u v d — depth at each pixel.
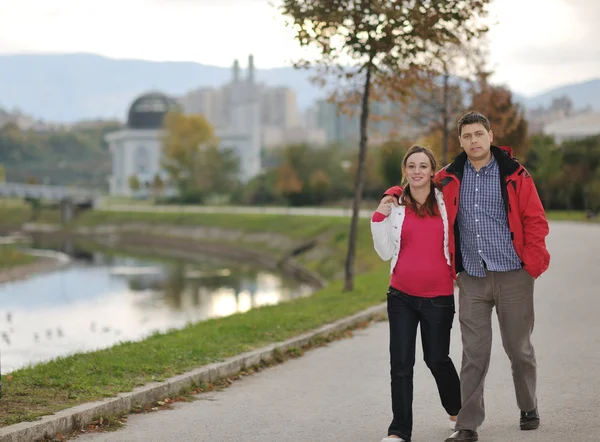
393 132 24.33
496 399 8.12
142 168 180.75
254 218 80.19
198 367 9.51
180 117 131.50
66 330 28.67
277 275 51.56
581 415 7.37
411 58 18.08
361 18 17.77
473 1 17.30
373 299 17.11
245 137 178.88
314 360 10.91
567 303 15.45
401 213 6.47
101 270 56.34
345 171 96.00
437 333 6.51
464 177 6.50
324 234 61.62
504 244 6.43
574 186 66.38
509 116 30.97
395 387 6.50
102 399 7.74
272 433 7.13
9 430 6.48
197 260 65.38
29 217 125.38
